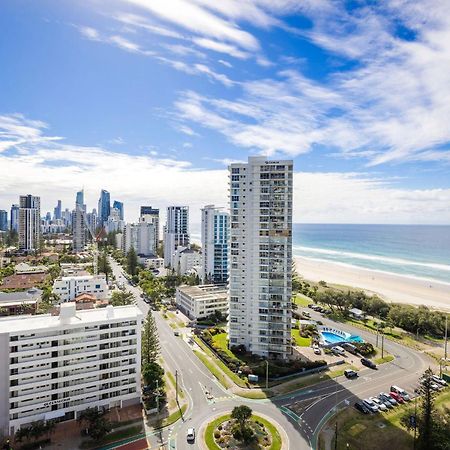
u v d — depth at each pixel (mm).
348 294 184625
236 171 120688
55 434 77188
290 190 115562
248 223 120000
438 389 99438
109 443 74000
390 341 138375
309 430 79250
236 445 73688
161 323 155625
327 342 131875
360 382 103062
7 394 76000
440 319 147125
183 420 82375
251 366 110000
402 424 81750
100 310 95438
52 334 81188
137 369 89875
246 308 121625
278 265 116438
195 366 111312
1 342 75812
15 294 174500
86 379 84125
